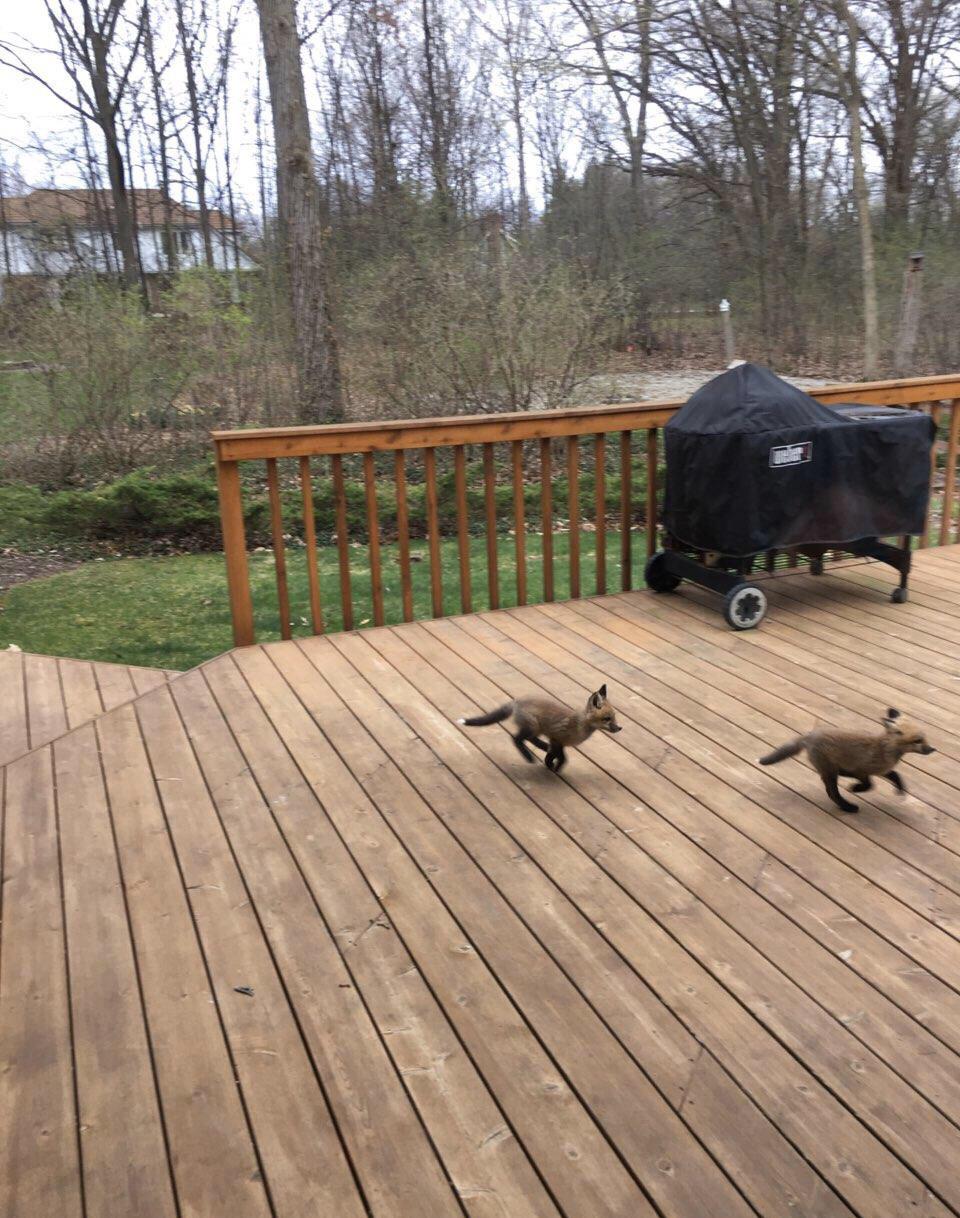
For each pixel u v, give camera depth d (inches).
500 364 407.5
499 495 376.8
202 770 134.5
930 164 724.7
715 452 177.6
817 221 791.1
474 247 425.4
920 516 191.2
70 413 415.5
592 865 108.3
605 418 202.1
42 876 109.2
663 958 92.0
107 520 356.5
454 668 170.7
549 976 90.0
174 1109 75.7
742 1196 66.9
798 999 86.0
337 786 128.8
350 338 442.0
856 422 180.1
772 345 789.2
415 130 776.3
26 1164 71.0
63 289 425.4
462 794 125.7
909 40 717.3
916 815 117.3
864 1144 70.9
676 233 862.5
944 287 615.5
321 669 171.9
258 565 329.4
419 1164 70.2
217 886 106.3
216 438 173.0
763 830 114.6
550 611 202.4
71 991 89.7
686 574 199.6
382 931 97.4
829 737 116.1
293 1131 73.4
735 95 775.1
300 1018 85.4
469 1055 80.5
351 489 373.7
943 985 87.5
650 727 143.8
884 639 178.2
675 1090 76.2
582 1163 69.9
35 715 161.2
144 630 259.4
